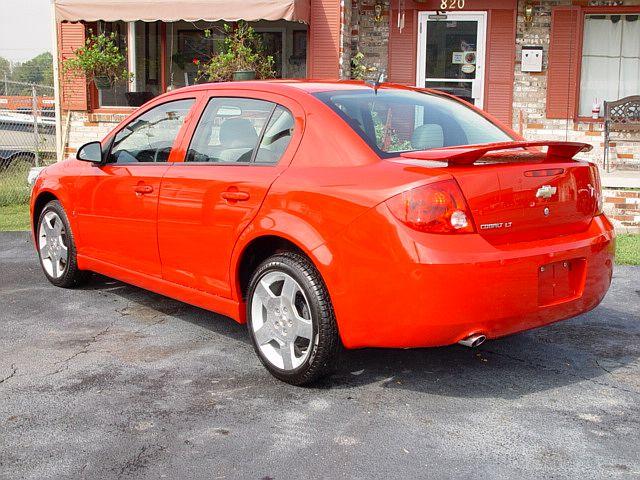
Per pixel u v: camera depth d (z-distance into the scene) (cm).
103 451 331
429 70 1254
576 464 319
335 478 308
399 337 360
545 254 371
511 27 1221
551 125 1233
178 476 309
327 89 436
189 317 538
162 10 1073
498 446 336
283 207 397
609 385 410
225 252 434
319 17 1161
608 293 605
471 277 348
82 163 575
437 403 384
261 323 419
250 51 1172
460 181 354
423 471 313
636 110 1197
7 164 1370
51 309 557
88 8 1094
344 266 368
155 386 407
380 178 365
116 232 525
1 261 729
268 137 429
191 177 457
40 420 363
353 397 392
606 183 900
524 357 454
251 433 349
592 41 1233
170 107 503
